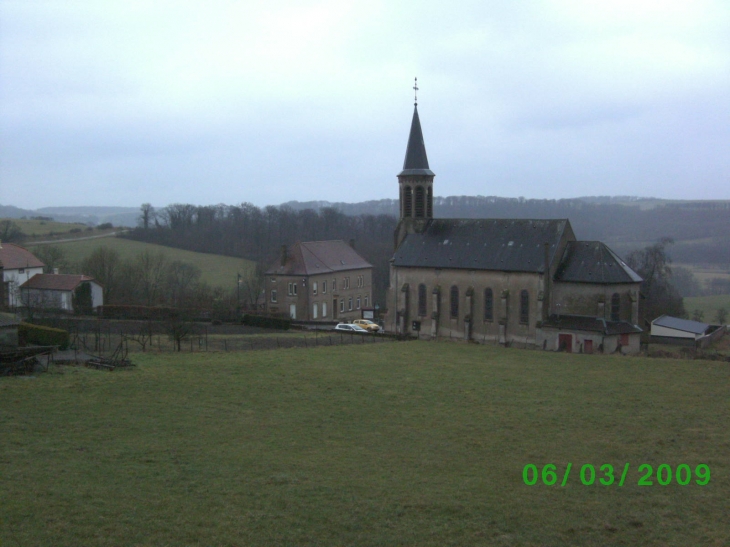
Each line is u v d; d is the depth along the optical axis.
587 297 62.53
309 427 31.38
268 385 39.44
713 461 27.92
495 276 66.69
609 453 28.86
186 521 20.42
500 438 30.69
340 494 23.23
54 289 81.19
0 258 83.19
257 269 107.25
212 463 25.70
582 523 21.78
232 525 20.38
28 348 40.03
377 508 22.20
